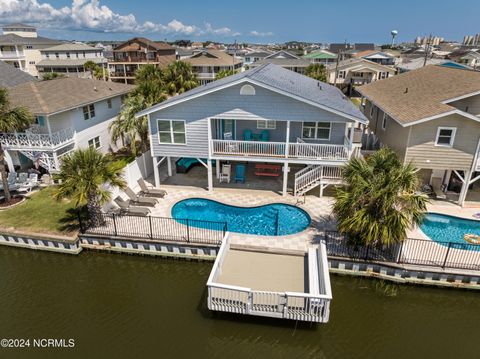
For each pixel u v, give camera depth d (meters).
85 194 14.82
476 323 12.62
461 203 18.89
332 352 11.13
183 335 11.68
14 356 10.84
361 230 13.29
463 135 17.59
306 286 12.26
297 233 16.20
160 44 77.19
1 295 13.69
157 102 25.73
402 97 22.53
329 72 60.84
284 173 19.89
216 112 19.14
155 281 14.65
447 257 14.34
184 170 23.75
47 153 22.02
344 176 14.91
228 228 17.00
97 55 75.25
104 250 16.11
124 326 12.09
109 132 27.81
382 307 13.18
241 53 108.19
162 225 16.94
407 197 13.02
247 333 11.75
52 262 15.82
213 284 11.45
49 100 22.47
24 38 70.06
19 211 18.45
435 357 10.98
